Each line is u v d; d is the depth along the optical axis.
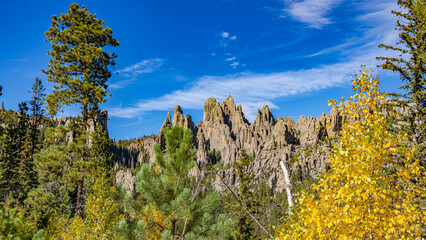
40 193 24.91
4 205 20.25
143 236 8.27
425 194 6.42
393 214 6.21
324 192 6.49
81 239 13.78
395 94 13.20
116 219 13.78
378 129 6.54
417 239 5.79
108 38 29.22
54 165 23.45
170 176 8.56
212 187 8.23
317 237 6.20
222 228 8.38
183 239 8.30
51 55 26.75
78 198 23.09
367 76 7.65
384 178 6.56
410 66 13.38
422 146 9.78
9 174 37.59
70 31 28.09
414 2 13.64
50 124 27.08
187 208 8.09
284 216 6.70
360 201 6.03
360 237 5.90
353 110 7.55
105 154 25.09
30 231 15.42
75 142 24.91
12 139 47.12
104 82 29.56
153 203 8.50
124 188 9.33
